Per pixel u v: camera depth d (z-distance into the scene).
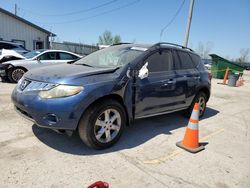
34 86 3.50
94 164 3.30
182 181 3.10
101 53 4.96
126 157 3.58
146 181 3.02
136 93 4.05
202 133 5.07
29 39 21.39
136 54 4.34
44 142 3.84
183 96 5.21
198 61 5.97
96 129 3.61
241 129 5.57
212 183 3.12
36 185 2.75
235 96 10.88
